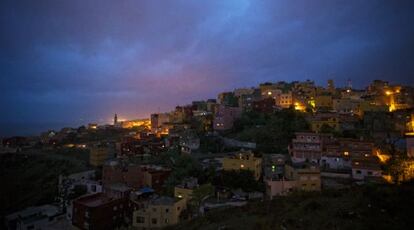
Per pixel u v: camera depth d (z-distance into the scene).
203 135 106.50
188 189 60.22
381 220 32.16
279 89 133.38
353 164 62.62
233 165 69.19
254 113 111.44
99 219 59.41
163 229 46.28
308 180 58.06
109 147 125.88
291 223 34.28
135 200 65.88
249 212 42.03
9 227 71.81
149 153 110.69
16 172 125.31
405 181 48.41
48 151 152.25
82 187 83.69
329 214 35.75
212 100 163.00
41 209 76.88
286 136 87.81
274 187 58.50
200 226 40.78
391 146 70.44
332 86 138.12
